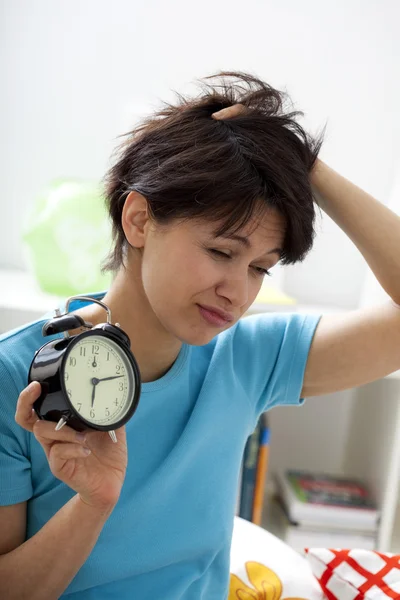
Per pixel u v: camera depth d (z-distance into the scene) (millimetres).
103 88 2039
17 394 866
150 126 896
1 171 2072
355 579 1222
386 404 1915
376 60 2039
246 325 1120
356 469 2117
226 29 2012
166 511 967
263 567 1257
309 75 2039
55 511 910
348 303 2170
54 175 2082
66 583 823
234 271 821
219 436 1022
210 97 896
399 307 1038
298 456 2225
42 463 896
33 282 1973
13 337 897
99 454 761
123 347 740
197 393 1032
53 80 2033
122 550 938
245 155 806
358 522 1903
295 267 2143
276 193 808
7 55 2014
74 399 693
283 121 875
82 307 981
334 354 1061
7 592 813
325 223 2121
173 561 981
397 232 1041
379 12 2014
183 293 826
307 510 1892
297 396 1095
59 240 1772
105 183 951
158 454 973
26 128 2055
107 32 2010
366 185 2098
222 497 1022
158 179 819
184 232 812
